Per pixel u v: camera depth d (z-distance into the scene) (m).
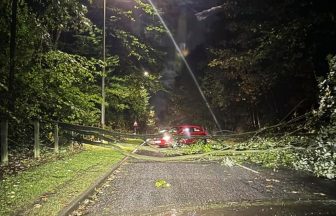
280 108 33.50
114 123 35.47
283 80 31.05
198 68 50.53
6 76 14.43
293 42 26.25
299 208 7.54
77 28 19.25
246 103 38.25
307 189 9.48
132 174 11.99
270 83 30.44
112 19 34.16
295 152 12.48
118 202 8.07
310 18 25.55
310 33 26.16
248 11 31.38
